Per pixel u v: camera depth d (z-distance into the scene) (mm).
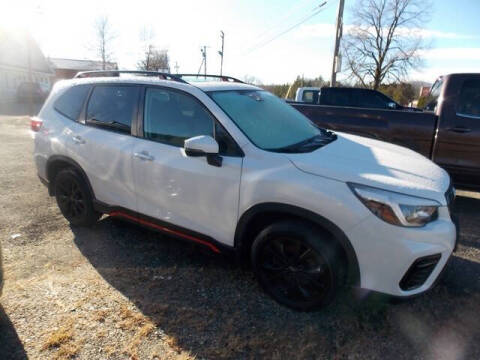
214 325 2666
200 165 3025
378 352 2461
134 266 3439
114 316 2721
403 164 2949
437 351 2482
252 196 2787
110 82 3777
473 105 4961
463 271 3516
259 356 2393
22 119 17234
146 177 3354
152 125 3383
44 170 4293
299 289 2803
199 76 3969
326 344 2512
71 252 3670
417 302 3006
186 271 3377
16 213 4621
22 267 3354
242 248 3008
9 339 2467
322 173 2607
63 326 2602
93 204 3926
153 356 2367
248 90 3695
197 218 3150
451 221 2654
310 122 3967
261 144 2953
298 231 2662
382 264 2457
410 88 35719
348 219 2469
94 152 3719
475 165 4988
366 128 5555
